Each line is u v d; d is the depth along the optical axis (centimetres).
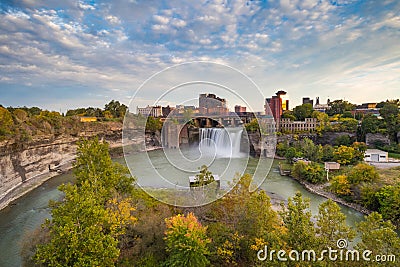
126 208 1142
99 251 900
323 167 3344
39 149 4162
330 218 872
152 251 1117
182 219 995
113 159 2367
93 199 1026
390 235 780
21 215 2302
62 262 921
